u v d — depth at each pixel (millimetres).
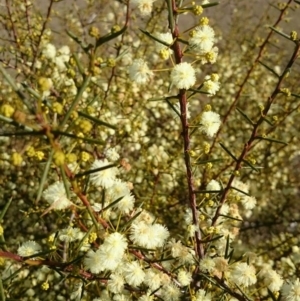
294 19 7020
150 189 3990
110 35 1398
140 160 4000
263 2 7277
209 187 2551
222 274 2188
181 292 2240
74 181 1451
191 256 2184
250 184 4641
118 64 4469
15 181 4098
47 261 1703
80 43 1478
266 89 5633
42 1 5305
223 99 5461
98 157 3305
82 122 1276
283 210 4793
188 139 2023
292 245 4102
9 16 3699
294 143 4953
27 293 3309
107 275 2059
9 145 4113
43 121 1233
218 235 2404
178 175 4059
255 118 4887
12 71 4285
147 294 2109
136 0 1830
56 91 3592
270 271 2252
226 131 5195
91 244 2016
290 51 6727
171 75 1819
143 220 2061
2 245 1679
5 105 1183
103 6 5027
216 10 6633
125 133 3947
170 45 1761
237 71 5699
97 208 1923
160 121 4934
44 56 3670
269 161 4836
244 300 2121
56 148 1241
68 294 3496
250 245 4469
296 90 5406
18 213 4020
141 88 4391
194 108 5082
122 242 1758
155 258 2154
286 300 2062
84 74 1402
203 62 1851
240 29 6406
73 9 5441
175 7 1718
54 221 3910
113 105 4004
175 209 4211
